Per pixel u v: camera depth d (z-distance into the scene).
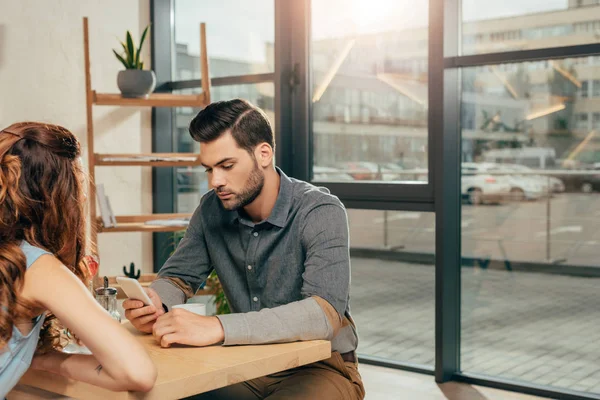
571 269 3.75
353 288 4.29
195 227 2.21
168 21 4.71
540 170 3.66
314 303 1.80
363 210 4.18
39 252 1.37
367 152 4.04
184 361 1.54
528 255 3.78
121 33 4.50
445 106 3.66
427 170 3.80
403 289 4.06
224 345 1.67
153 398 1.37
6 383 1.38
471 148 3.80
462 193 3.83
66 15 4.25
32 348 1.42
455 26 3.69
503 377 3.70
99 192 3.90
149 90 3.97
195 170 4.68
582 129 3.50
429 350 3.97
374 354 4.13
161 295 2.06
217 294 3.94
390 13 3.91
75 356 1.45
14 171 1.38
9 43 4.02
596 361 3.70
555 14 3.43
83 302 1.33
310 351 1.68
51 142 1.42
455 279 3.79
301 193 2.02
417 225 3.97
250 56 4.40
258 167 1.96
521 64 3.60
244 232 2.07
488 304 3.86
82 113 4.36
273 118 4.29
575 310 3.79
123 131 4.54
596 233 3.62
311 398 1.81
